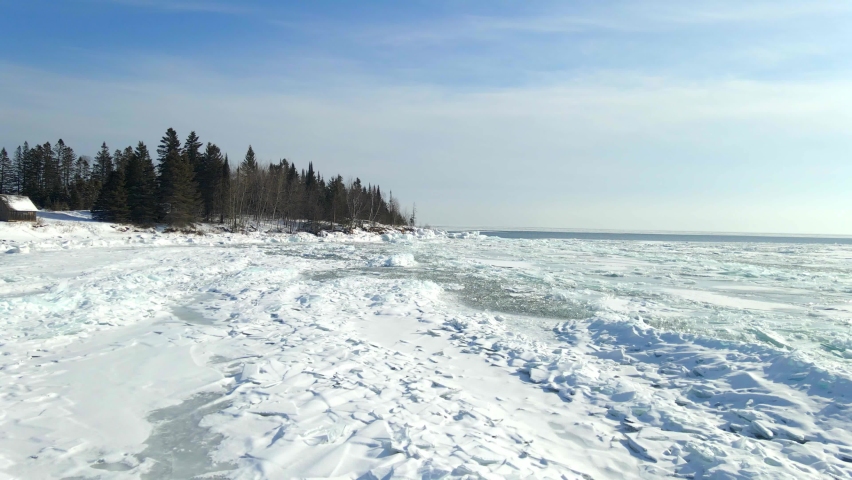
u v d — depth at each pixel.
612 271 26.66
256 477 4.69
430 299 15.51
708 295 18.19
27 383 7.20
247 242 48.19
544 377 8.11
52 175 76.31
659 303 16.19
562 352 9.70
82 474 4.75
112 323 10.97
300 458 5.03
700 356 8.84
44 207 70.31
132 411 6.31
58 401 6.56
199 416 6.17
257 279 18.41
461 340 10.48
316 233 62.56
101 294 14.32
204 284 17.28
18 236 37.47
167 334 10.12
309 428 5.75
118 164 79.06
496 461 5.00
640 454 5.54
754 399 6.97
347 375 7.76
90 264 22.92
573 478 4.82
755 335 11.64
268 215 68.88
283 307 13.12
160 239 43.44
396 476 4.57
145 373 7.74
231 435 5.63
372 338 10.49
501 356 9.33
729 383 7.67
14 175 78.06
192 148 63.81
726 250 54.09
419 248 46.72
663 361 9.05
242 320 11.64
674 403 7.11
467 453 5.14
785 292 19.08
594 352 9.85
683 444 5.69
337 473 4.75
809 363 7.55
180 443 5.45
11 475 4.70
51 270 20.47
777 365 7.89
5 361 8.17
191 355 8.70
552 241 75.38
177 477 4.73
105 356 8.58
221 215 62.25
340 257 32.66
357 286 17.47
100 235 43.50
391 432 5.64
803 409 6.48
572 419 6.52
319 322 11.55
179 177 52.56
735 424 6.33
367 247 46.94
